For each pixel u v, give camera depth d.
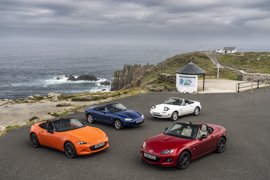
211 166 12.65
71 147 13.69
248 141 16.64
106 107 20.45
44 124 15.86
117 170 12.21
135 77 97.81
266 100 32.41
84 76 125.25
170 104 23.17
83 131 14.58
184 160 12.26
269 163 13.05
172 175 11.66
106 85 112.75
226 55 101.19
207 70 65.62
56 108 32.72
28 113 30.56
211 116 23.89
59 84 111.56
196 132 13.19
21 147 15.77
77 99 37.09
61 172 12.04
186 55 96.88
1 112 31.66
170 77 44.88
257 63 84.44
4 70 165.38
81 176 11.59
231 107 28.17
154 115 22.41
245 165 12.77
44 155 14.33
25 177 11.57
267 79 49.84
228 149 15.12
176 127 13.82
